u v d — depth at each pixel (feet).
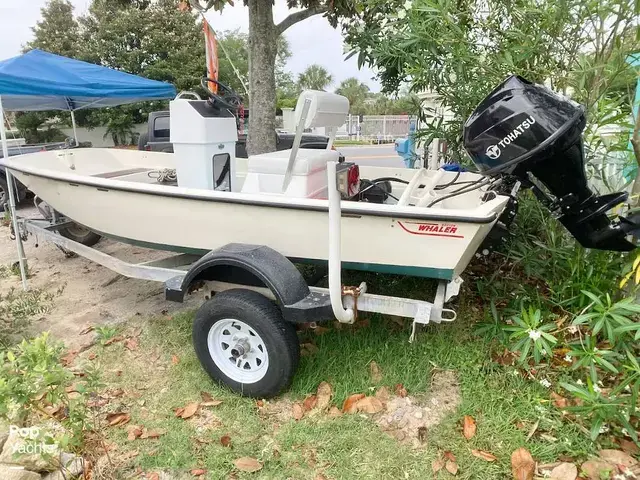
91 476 7.09
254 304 8.26
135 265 10.88
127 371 9.82
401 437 7.81
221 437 7.84
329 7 16.61
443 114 14.61
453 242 8.02
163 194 9.82
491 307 10.05
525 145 7.45
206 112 11.19
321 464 7.31
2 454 7.31
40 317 12.28
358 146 72.43
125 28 73.67
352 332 10.46
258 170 10.40
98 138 74.28
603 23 9.81
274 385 8.43
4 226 21.57
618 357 7.95
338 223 7.39
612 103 9.81
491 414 8.09
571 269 9.91
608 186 10.18
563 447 7.34
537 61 11.21
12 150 25.44
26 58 19.26
